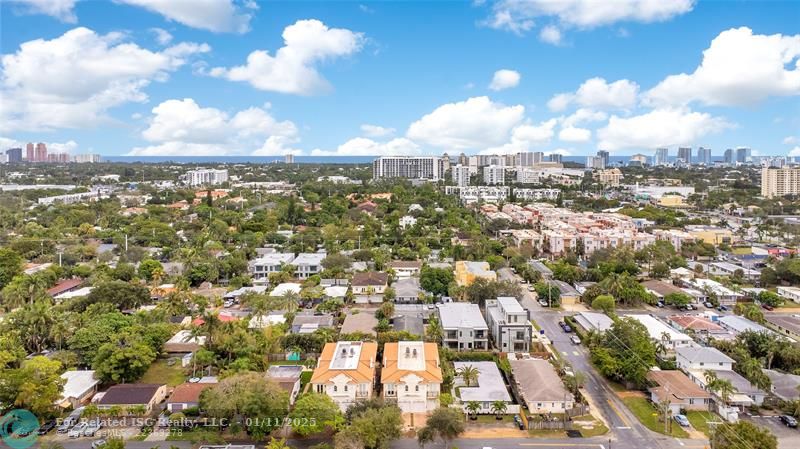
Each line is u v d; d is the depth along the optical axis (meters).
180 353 140.75
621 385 123.69
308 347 138.00
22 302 167.75
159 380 125.69
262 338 135.75
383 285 195.62
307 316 161.25
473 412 108.81
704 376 117.94
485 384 117.94
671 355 135.62
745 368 118.81
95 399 112.56
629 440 99.88
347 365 116.88
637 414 109.62
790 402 107.44
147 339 134.88
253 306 165.38
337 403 109.06
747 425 90.88
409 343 128.75
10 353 120.25
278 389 104.00
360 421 93.56
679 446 97.62
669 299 185.38
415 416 110.06
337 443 90.38
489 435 102.06
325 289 190.00
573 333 159.62
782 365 127.62
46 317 136.62
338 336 147.62
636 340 130.25
